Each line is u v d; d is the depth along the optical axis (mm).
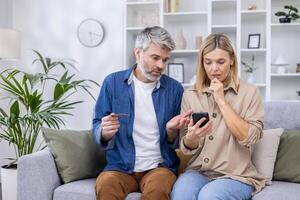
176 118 1687
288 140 1925
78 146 1901
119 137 1780
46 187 1742
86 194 1678
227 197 1444
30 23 3680
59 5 3645
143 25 3619
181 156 1969
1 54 2627
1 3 3467
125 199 1611
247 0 3492
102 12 3598
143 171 1729
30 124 2354
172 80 1897
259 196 1574
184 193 1493
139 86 1823
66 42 3648
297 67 3320
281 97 3523
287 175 1845
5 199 2273
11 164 2352
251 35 3441
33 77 2414
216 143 1636
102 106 1836
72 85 2500
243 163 1637
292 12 3412
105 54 3605
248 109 1669
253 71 3496
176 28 3627
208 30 3285
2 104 3279
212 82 1653
